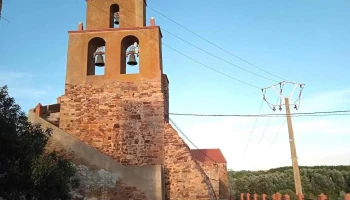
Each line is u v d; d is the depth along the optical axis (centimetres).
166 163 1445
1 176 788
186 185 1396
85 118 1551
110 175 1295
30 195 840
